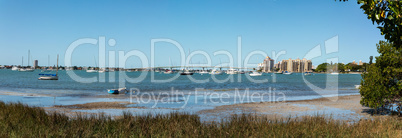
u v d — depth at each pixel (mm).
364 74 16984
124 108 21234
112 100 27234
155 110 20172
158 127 9906
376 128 10102
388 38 5273
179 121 11273
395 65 15211
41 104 23531
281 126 10031
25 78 88562
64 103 24516
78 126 9734
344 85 65500
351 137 8688
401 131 9977
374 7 4812
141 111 19500
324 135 8961
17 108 13797
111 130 9484
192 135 8680
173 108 21391
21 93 35219
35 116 11875
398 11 4621
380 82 15844
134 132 9180
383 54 15789
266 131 9117
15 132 8570
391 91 15359
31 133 8312
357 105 23922
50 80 78062
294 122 11219
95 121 10859
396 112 16938
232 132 8914
